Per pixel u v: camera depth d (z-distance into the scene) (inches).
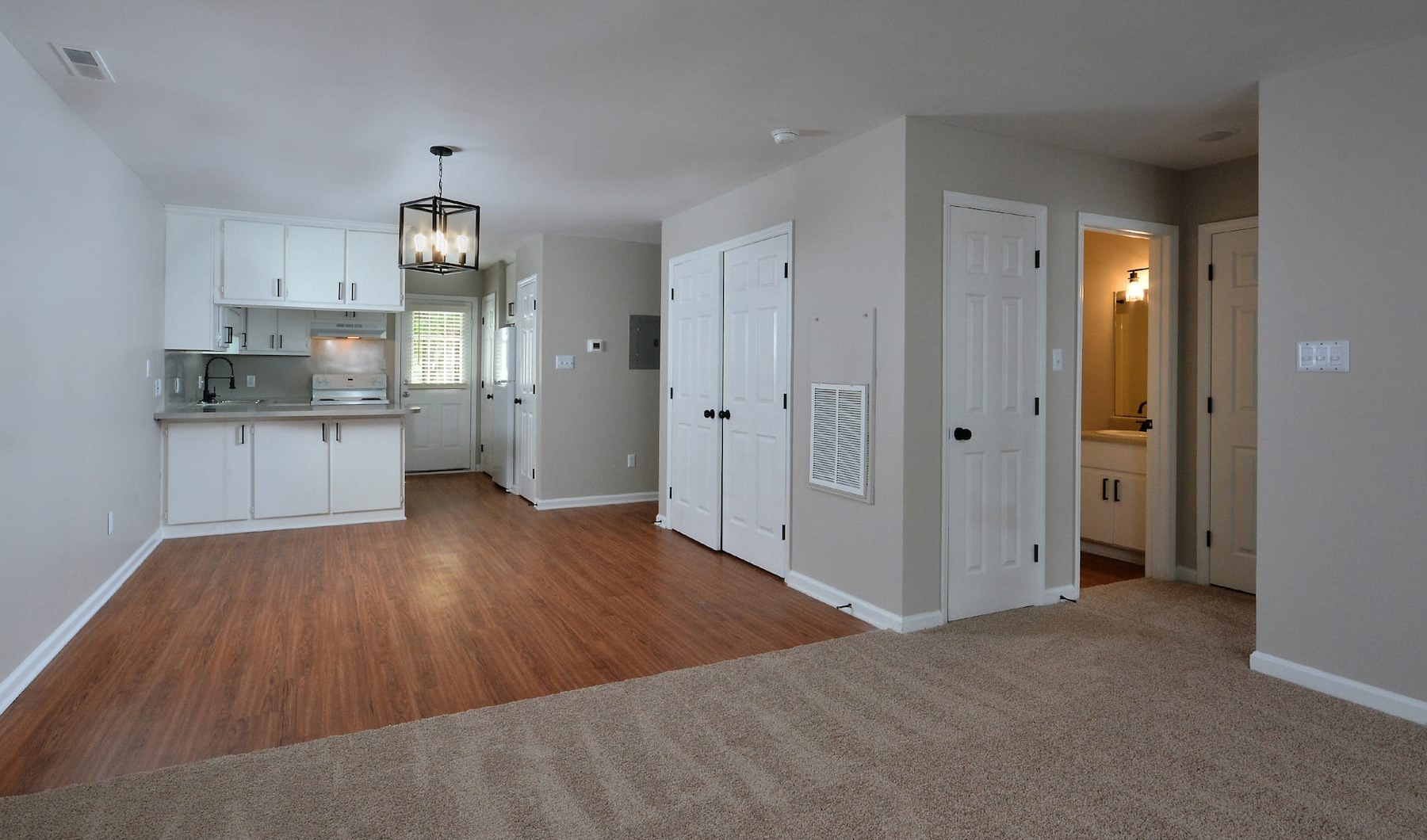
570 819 78.9
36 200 116.4
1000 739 97.4
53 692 110.4
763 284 180.1
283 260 227.9
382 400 275.1
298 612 148.0
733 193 193.0
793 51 109.7
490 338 335.6
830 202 156.6
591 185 189.0
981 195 144.6
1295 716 105.0
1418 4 93.9
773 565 177.3
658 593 163.8
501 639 134.9
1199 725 102.0
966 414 144.5
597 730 99.3
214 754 93.2
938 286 140.2
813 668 121.0
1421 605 103.6
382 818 78.8
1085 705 107.9
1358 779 88.4
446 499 278.1
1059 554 158.2
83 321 139.3
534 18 100.1
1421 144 102.7
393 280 241.6
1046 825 78.6
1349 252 110.2
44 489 120.1
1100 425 217.0
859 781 86.9
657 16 99.5
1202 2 94.1
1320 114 113.3
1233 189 163.8
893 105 131.3
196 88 124.5
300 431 223.8
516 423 295.3
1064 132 145.7
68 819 77.9
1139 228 165.8
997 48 108.8
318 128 145.4
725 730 99.6
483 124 142.9
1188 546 174.2
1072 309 157.5
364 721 102.4
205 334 219.5
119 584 162.6
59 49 109.1
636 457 276.1
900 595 138.6
